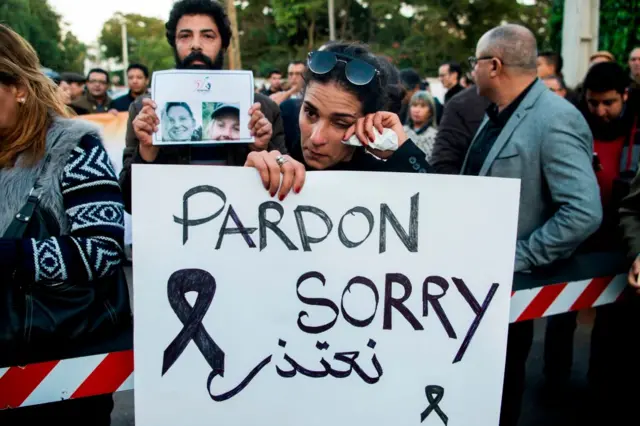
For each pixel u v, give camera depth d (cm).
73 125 149
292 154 182
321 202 143
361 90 152
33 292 145
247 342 142
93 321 152
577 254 250
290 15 3325
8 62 142
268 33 3594
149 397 140
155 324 139
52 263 137
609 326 242
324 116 154
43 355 143
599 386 257
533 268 224
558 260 233
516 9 3497
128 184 221
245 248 142
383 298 146
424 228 146
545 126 227
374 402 146
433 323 147
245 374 142
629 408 230
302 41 3625
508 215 147
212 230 140
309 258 144
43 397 142
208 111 227
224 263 141
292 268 143
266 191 142
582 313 450
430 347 147
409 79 585
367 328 146
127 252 523
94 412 165
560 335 346
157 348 139
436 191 145
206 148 237
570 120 225
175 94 224
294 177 142
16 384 140
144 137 215
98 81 739
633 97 337
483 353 149
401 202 145
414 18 3450
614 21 636
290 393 144
